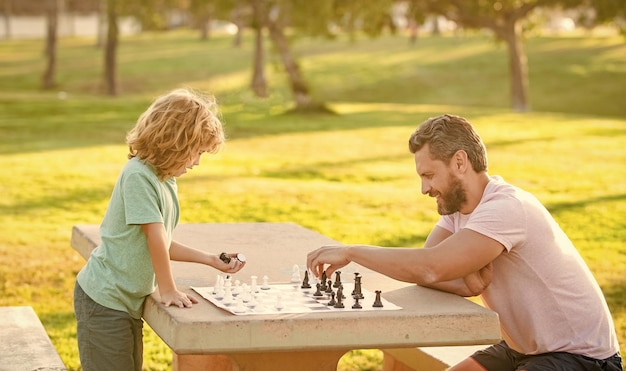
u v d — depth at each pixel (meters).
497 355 3.90
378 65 48.31
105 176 14.19
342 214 11.45
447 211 3.76
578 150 18.83
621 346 6.07
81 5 83.81
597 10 32.53
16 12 81.81
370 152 18.34
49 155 16.62
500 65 46.84
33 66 52.34
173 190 3.77
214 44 62.16
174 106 3.61
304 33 28.66
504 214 3.58
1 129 21.08
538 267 3.62
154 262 3.53
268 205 11.88
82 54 57.91
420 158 3.72
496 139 20.70
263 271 4.20
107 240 3.71
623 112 37.88
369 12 29.98
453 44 56.03
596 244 9.72
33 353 4.73
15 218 10.77
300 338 3.24
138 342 3.78
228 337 3.18
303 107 27.44
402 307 3.48
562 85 42.00
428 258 3.58
